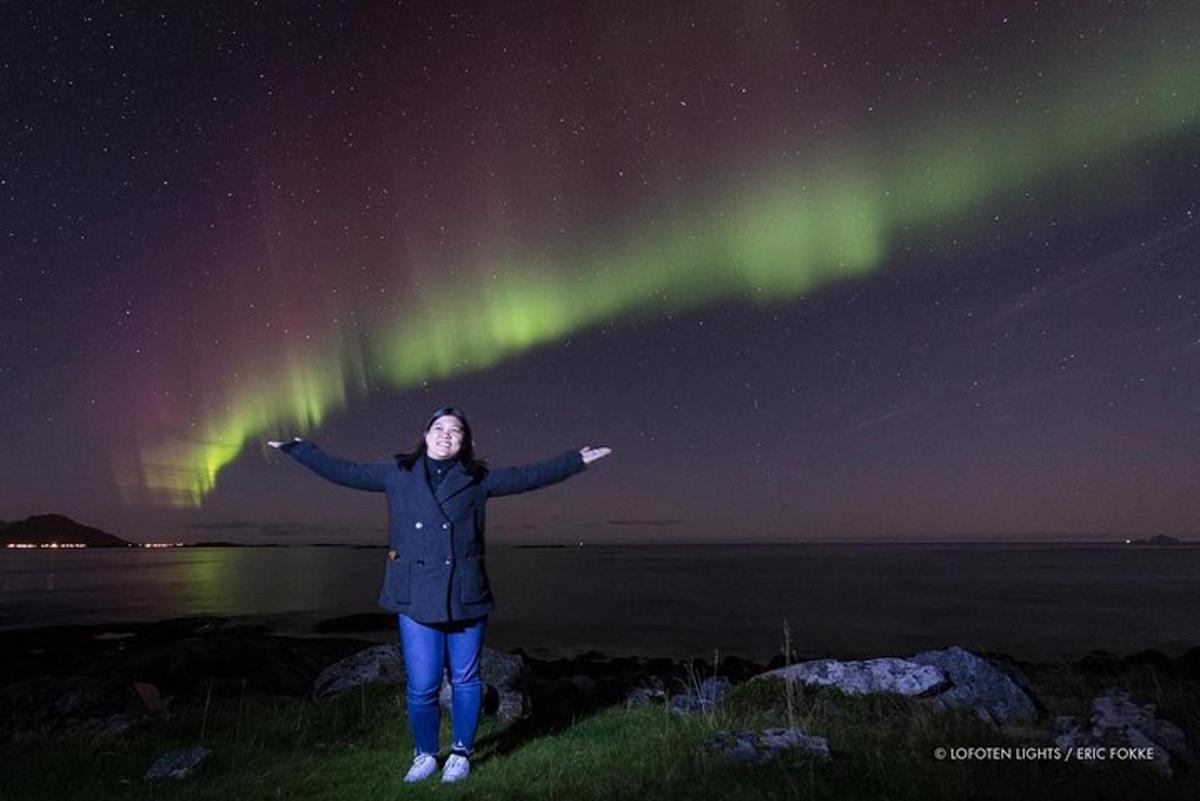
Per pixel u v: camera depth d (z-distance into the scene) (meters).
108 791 5.59
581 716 7.52
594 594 60.34
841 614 42.53
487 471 5.44
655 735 6.30
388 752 6.36
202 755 6.16
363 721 7.53
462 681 5.38
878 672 7.42
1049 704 7.38
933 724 6.07
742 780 4.91
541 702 8.80
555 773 5.36
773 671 8.04
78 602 52.41
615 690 9.32
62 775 5.98
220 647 15.68
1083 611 44.00
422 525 5.24
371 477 5.40
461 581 5.22
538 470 5.48
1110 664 12.66
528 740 6.54
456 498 5.27
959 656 7.56
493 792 5.02
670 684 10.91
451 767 5.30
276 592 62.62
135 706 8.77
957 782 4.76
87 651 27.45
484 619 5.45
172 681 14.62
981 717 6.47
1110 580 79.31
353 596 57.62
